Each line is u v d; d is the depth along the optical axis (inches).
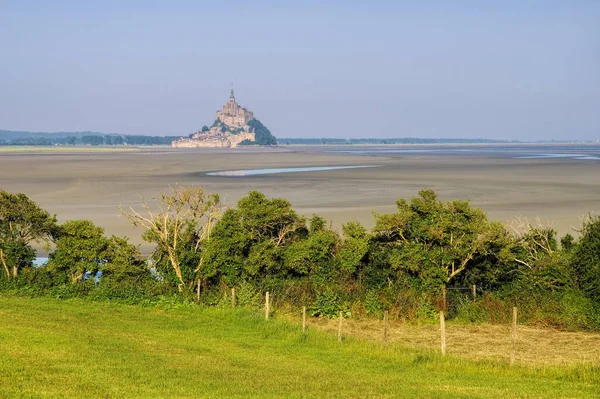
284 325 1425.9
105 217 3097.9
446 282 1662.2
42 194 4151.1
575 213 3164.4
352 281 1707.7
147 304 1617.9
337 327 1507.1
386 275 1705.2
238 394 906.7
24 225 1791.3
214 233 1743.4
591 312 1499.8
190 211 1854.1
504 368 1136.2
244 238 1713.8
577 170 6456.7
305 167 7332.7
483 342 1382.9
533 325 1520.7
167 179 5374.0
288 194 4109.3
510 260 1705.2
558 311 1530.5
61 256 1736.0
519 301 1582.2
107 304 1621.6
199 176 5762.8
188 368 1053.2
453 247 1674.5
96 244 1737.2
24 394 835.4
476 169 6771.7
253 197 1817.2
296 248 1733.5
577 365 1162.0
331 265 1731.1
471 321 1560.0
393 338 1418.6
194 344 1262.3
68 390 865.5
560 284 1601.9
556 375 1092.5
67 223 1780.3
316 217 1924.2
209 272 1711.4
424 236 1708.9
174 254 1750.7
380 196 3976.4
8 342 1138.7
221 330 1405.0
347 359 1195.9
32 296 1674.5
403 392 948.6
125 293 1660.9
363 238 1756.9
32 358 1035.9
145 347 1201.4
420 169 6820.9
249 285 1660.9
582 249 1574.8
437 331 1481.3
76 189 4468.5
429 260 1656.0
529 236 1776.6
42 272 1745.8
